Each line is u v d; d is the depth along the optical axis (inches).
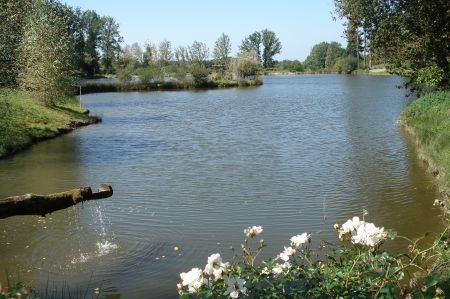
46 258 390.9
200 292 148.4
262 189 581.9
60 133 1079.0
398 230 429.4
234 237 424.5
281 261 354.3
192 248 402.9
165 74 3186.5
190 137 1000.9
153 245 411.2
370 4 741.3
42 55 1242.0
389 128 1042.7
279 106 1620.3
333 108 1509.6
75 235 438.6
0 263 383.6
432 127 796.0
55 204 261.7
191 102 1841.8
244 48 5802.2
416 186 569.6
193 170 695.1
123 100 1974.7
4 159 800.9
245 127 1132.5
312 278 160.2
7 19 828.6
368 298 157.1
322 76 4320.9
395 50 732.7
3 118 993.5
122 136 1033.5
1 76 863.7
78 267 372.5
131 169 711.7
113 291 333.1
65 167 733.9
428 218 456.8
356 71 4667.8
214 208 510.3
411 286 165.6
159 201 540.7
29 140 951.0
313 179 624.7
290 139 945.5
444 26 673.0
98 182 636.1
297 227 443.8
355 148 831.1
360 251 163.2
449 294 165.6
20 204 253.4
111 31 4298.7
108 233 441.4
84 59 3745.1
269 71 5477.4
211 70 3560.5
